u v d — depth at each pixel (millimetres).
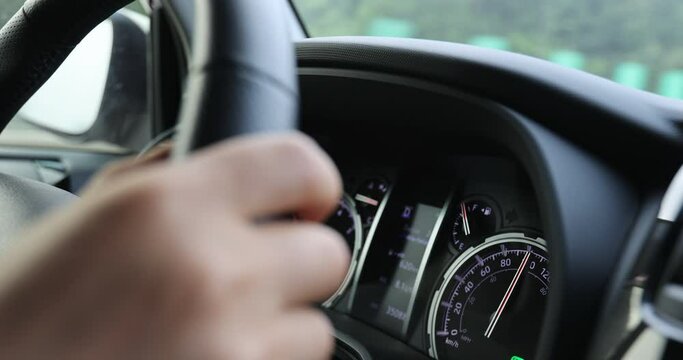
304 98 1054
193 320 197
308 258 226
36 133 1545
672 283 578
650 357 559
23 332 197
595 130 768
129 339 194
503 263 875
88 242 196
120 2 690
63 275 197
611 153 774
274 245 220
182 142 379
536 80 791
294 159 229
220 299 201
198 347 197
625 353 592
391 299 981
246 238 214
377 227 1018
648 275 612
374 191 1041
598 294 703
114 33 1550
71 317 196
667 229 631
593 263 708
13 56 723
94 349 195
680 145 748
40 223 231
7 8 1384
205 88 397
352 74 958
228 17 420
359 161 1078
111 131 1580
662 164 755
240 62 407
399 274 982
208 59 408
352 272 1023
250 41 417
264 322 216
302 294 228
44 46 720
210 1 428
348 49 954
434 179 994
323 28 1225
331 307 1033
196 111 388
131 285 193
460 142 946
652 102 800
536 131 779
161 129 1343
